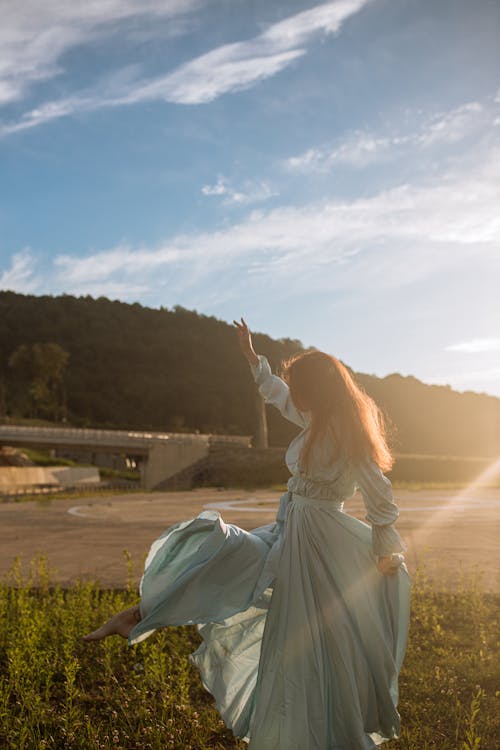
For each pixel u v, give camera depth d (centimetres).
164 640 470
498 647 477
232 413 15250
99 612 561
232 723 292
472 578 716
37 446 6569
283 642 269
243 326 331
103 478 9219
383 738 281
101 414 14750
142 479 6272
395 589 284
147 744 329
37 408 14362
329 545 277
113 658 460
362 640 272
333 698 266
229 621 295
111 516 1825
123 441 6338
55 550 1056
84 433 6481
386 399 13775
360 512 1656
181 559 279
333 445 278
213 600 269
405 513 1823
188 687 399
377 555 275
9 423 11200
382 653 271
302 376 287
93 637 272
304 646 266
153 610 266
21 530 1412
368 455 275
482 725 346
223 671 295
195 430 13838
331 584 274
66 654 426
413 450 12475
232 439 7431
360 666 268
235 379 16362
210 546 274
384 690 271
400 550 273
